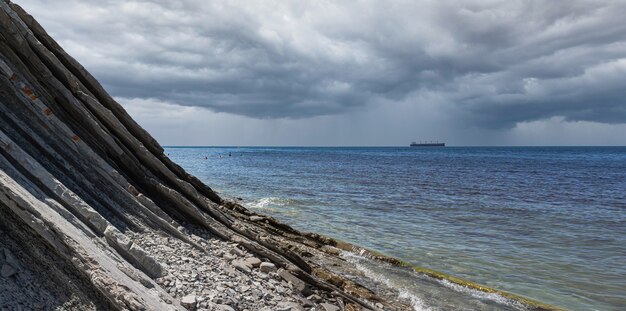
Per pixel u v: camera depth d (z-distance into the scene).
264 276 12.92
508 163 145.50
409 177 76.19
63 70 14.05
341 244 22.59
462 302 15.73
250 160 145.12
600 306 16.19
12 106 11.52
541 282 18.88
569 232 30.38
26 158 9.49
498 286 18.17
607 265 21.72
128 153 15.50
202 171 84.19
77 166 12.36
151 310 7.23
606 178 83.81
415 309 14.81
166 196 15.39
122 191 12.98
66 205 9.41
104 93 16.12
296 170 90.12
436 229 29.64
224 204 23.25
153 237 12.24
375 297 14.94
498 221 34.03
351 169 96.69
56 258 7.74
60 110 13.60
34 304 7.00
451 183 66.44
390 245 24.22
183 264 11.12
